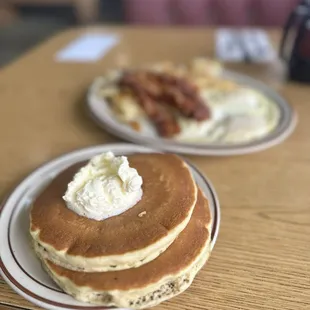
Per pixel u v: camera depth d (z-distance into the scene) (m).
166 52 1.22
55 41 1.33
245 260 0.50
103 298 0.40
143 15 1.82
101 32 1.40
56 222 0.44
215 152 0.69
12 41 2.95
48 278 0.44
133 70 1.02
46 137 0.77
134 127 0.78
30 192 0.57
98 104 0.85
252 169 0.68
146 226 0.42
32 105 0.90
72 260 0.40
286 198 0.61
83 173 0.47
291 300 0.44
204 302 0.44
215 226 0.49
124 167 0.45
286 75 1.06
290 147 0.75
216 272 0.48
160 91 0.87
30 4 3.17
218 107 0.86
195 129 0.78
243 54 1.19
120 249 0.40
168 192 0.47
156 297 0.41
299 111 0.88
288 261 0.49
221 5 1.79
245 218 0.57
